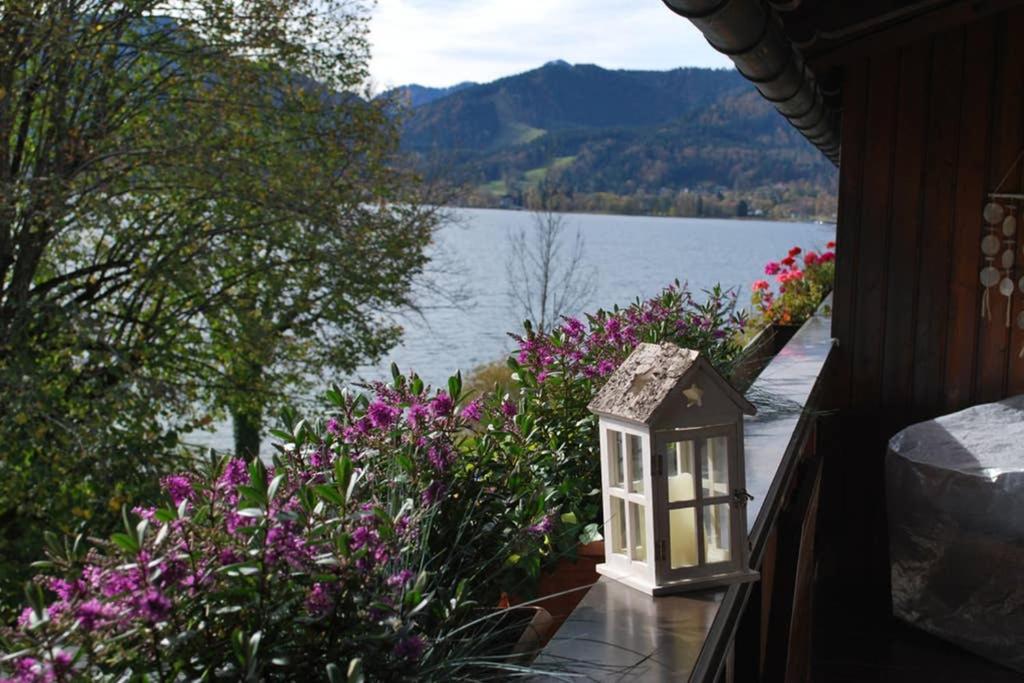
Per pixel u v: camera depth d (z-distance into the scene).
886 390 4.64
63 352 8.23
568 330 2.20
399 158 10.41
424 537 1.23
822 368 3.70
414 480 1.40
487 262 27.33
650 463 1.31
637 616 1.24
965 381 4.47
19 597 7.36
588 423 1.98
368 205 10.23
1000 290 4.35
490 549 1.45
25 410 7.47
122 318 9.55
